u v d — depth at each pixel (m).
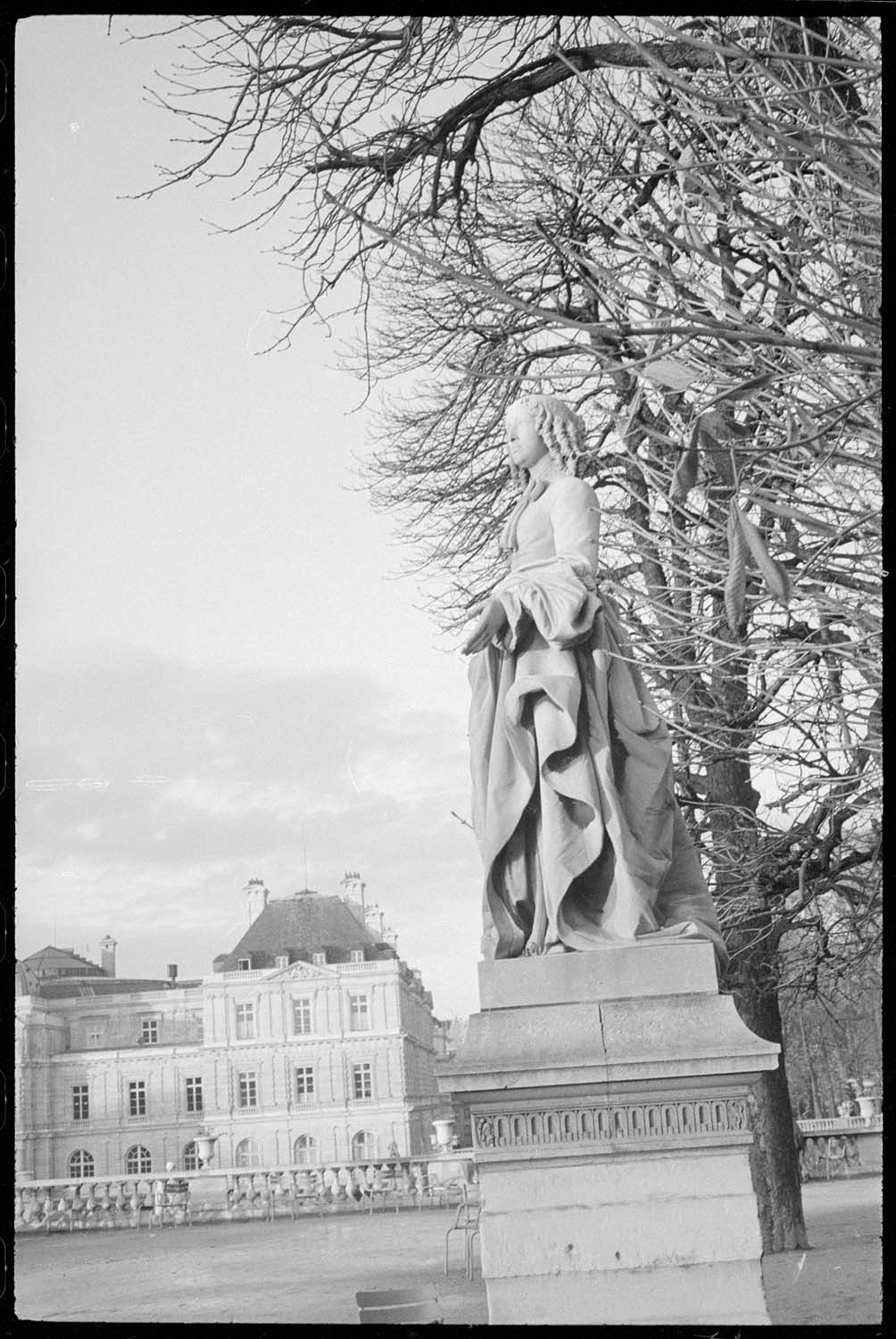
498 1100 8.09
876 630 9.41
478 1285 17.88
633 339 9.29
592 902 8.59
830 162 7.50
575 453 9.30
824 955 19.81
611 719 8.78
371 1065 71.06
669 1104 8.05
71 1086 71.62
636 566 15.53
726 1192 7.95
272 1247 25.19
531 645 8.77
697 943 8.30
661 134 10.80
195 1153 71.00
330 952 72.69
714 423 8.89
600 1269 7.90
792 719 12.55
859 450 10.11
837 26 8.45
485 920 8.54
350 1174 32.06
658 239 8.88
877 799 14.86
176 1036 72.88
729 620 8.01
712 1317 7.83
